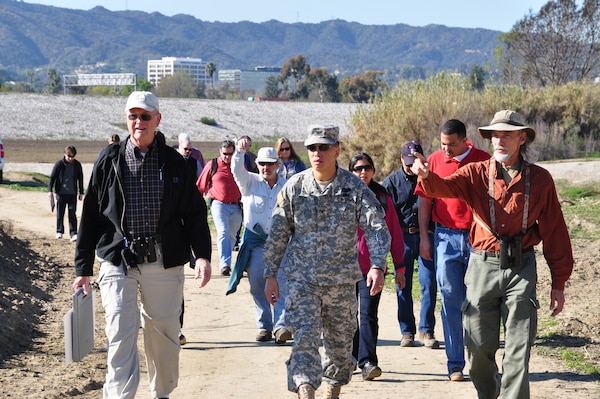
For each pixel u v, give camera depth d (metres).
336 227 6.94
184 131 108.12
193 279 15.41
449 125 8.95
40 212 27.00
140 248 6.86
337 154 6.98
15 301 11.98
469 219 8.73
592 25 60.69
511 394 6.79
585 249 16.47
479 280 6.97
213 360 9.70
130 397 6.77
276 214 7.10
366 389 8.38
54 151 75.06
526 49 61.88
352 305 7.09
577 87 37.53
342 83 197.75
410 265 10.24
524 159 6.96
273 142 94.75
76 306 6.89
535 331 6.85
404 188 10.12
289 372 6.72
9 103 105.38
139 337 10.83
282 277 10.70
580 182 25.72
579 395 8.07
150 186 6.90
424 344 10.41
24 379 8.45
